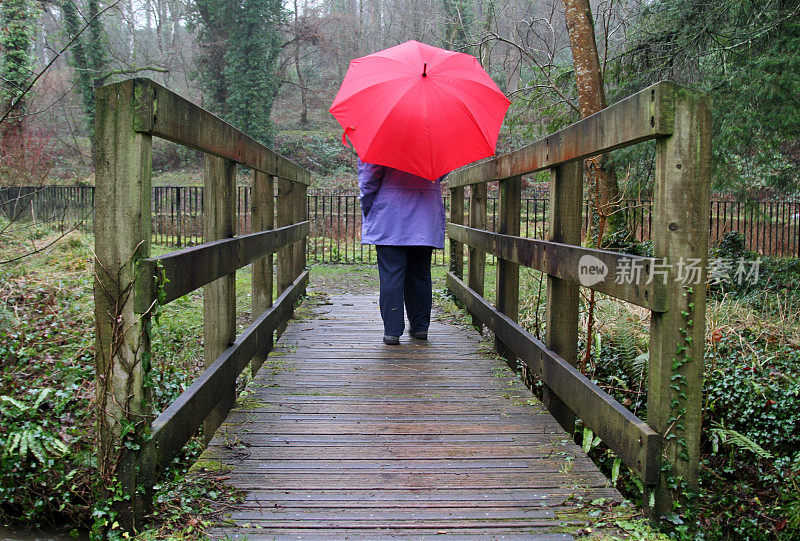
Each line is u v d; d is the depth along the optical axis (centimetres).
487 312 489
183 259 238
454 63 401
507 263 453
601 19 930
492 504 240
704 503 353
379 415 342
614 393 438
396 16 3203
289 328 559
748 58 705
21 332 482
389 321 492
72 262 775
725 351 498
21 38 1023
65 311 569
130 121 205
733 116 710
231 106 2736
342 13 3350
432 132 380
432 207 462
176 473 256
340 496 246
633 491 321
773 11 674
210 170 329
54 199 1257
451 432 318
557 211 341
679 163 212
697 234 215
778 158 862
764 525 348
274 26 2884
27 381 392
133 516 212
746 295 735
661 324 218
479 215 572
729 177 826
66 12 1507
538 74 1027
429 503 241
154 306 212
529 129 1098
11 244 841
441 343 507
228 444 297
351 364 443
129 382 211
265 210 454
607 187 827
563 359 338
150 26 3384
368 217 469
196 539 208
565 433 319
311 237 1524
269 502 240
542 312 531
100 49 2277
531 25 1061
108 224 208
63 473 288
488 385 398
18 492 286
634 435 229
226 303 334
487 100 397
